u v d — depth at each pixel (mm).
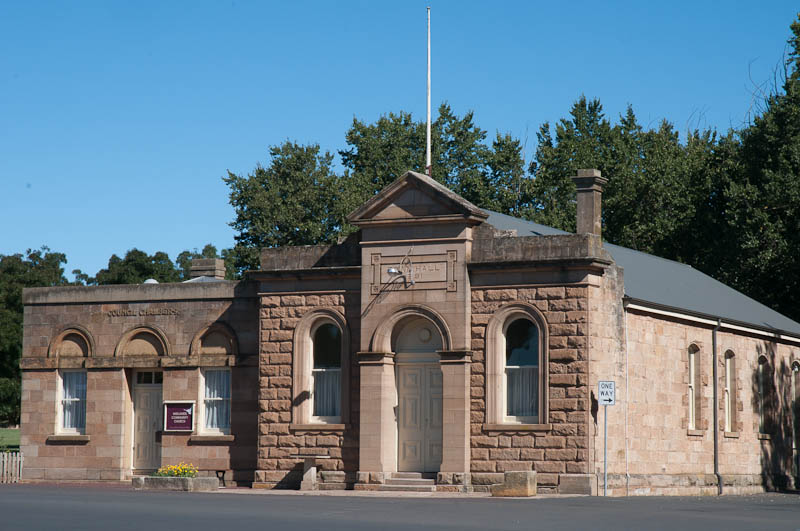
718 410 40906
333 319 36625
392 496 31906
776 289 55812
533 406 34062
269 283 37625
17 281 79688
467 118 73125
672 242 60156
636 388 35844
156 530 19531
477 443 34188
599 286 34062
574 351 33375
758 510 27609
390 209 35469
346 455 36031
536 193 68500
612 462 34156
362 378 35438
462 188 70062
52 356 41656
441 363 34500
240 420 39094
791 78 57469
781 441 45906
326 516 22844
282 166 68625
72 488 35188
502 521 22375
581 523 22234
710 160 60750
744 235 54625
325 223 67500
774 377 45656
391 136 71375
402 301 35156
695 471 39125
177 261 108438
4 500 26797
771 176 54250
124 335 40812
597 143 70812
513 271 34281
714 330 41062
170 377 40125
